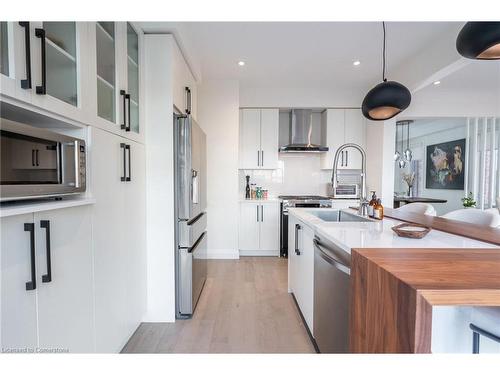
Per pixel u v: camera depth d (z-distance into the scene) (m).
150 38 2.17
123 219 1.77
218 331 2.09
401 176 8.18
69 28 1.29
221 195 4.05
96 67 1.45
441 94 4.29
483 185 4.61
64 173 1.16
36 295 1.01
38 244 1.02
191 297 2.29
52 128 1.35
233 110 4.00
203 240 2.86
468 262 0.96
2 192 0.85
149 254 2.20
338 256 1.41
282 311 2.42
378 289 0.93
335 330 1.44
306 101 4.34
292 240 2.69
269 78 3.97
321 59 3.35
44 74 1.03
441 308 1.12
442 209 6.80
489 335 0.99
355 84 4.21
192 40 2.83
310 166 4.80
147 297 2.21
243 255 4.30
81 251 1.31
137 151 2.02
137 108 2.08
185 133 2.25
